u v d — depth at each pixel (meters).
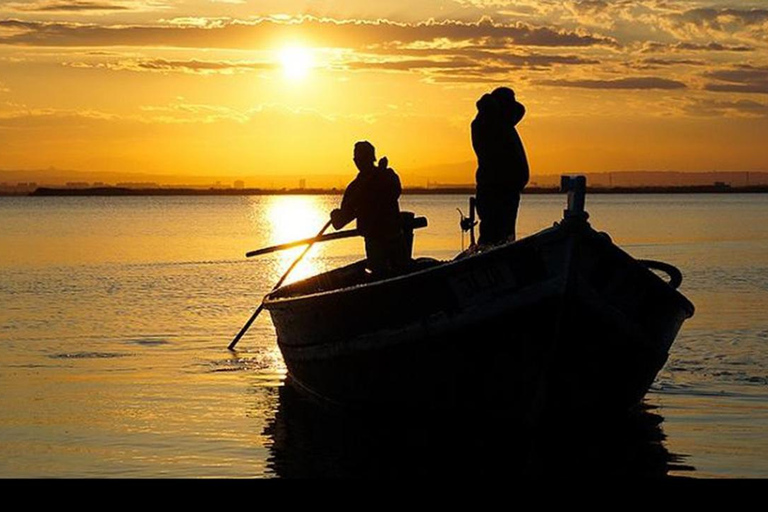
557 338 14.53
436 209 158.12
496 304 14.52
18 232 83.81
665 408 17.05
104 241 70.12
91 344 24.31
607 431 15.59
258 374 20.58
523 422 15.18
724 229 82.94
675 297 15.43
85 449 14.95
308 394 18.17
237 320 28.66
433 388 15.27
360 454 14.57
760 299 32.50
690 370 20.19
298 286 20.95
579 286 14.32
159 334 25.89
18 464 14.23
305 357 17.58
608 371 15.10
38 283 39.62
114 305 32.22
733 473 13.55
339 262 51.41
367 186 17.31
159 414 17.06
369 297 15.49
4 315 29.70
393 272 17.39
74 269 46.22
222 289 37.44
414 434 15.70
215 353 23.09
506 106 16.45
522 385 14.91
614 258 14.50
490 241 16.33
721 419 16.30
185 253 57.56
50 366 21.47
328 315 16.45
